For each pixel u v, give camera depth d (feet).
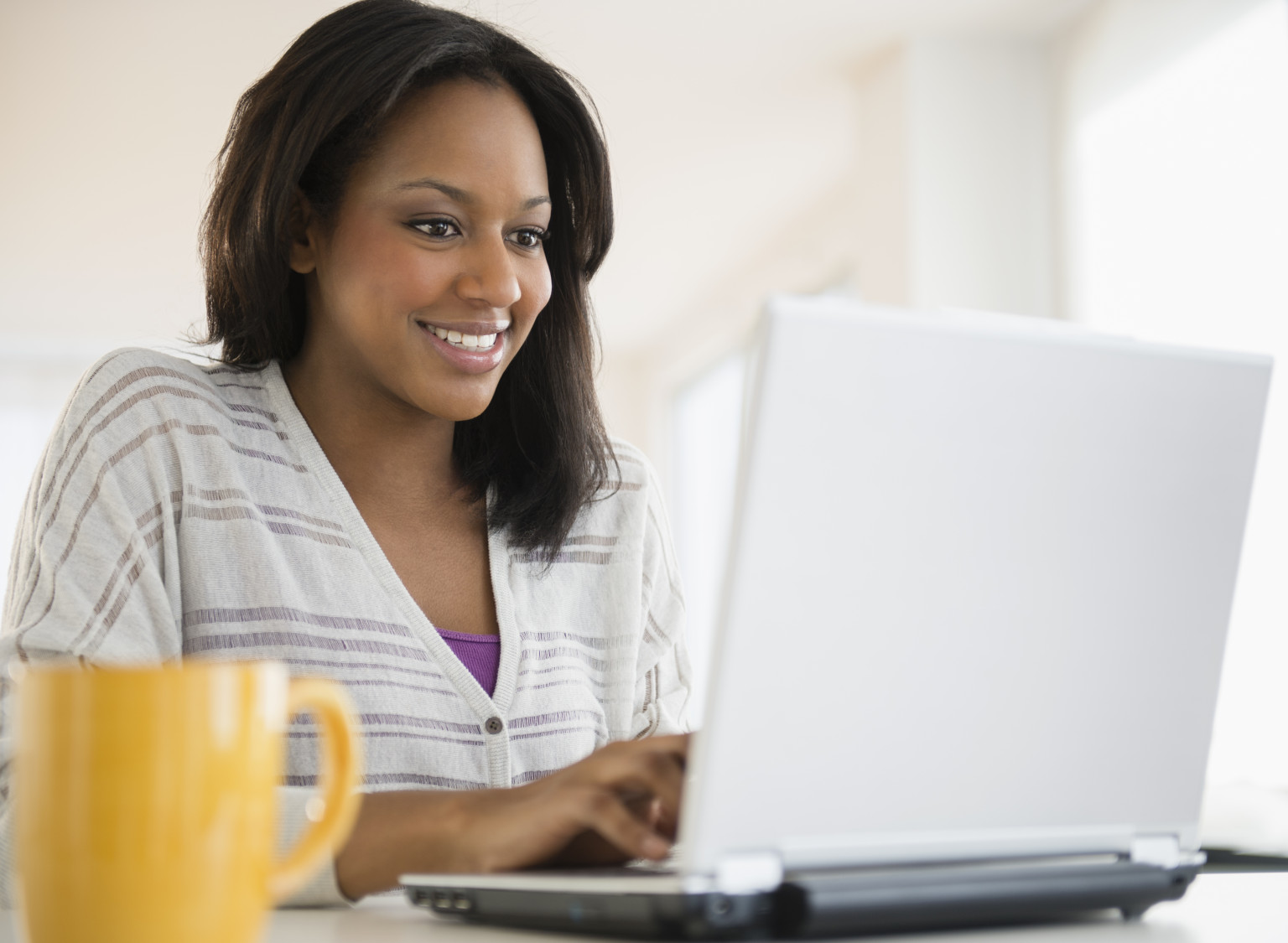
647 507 4.36
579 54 13.93
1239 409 2.13
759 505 1.78
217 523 3.50
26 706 1.51
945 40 13.60
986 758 1.96
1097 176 12.60
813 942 1.89
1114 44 12.37
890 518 1.86
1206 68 10.89
